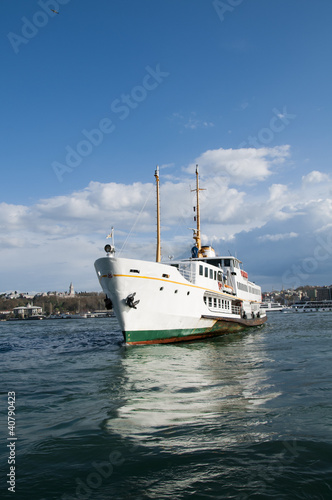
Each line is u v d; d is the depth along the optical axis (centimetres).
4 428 889
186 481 616
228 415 951
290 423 881
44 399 1166
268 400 1091
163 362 1880
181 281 2702
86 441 789
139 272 2366
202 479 621
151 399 1122
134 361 1927
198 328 3012
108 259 2294
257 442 766
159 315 2569
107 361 1969
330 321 6525
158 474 641
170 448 745
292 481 608
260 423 885
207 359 1972
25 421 941
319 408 1000
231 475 632
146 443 772
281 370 1598
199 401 1091
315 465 661
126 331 2466
